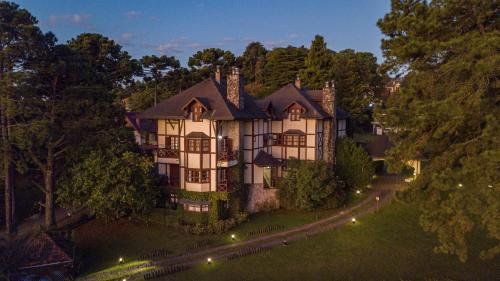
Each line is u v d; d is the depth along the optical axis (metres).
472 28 18.58
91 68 39.09
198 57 83.88
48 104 35.66
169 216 39.00
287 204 43.41
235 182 41.12
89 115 37.50
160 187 40.44
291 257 31.12
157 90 76.06
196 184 39.09
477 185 16.56
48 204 37.97
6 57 32.53
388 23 20.33
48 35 35.06
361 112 70.19
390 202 41.25
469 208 16.72
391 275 27.33
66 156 39.03
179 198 39.97
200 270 29.53
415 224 35.81
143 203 36.91
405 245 32.03
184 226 37.59
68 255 28.64
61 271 27.86
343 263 29.61
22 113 33.38
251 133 42.84
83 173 36.16
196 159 39.09
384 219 37.47
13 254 24.38
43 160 39.62
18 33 32.66
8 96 32.59
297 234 36.00
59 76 36.50
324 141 47.81
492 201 15.77
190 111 39.41
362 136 74.69
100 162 36.00
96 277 28.77
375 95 80.06
